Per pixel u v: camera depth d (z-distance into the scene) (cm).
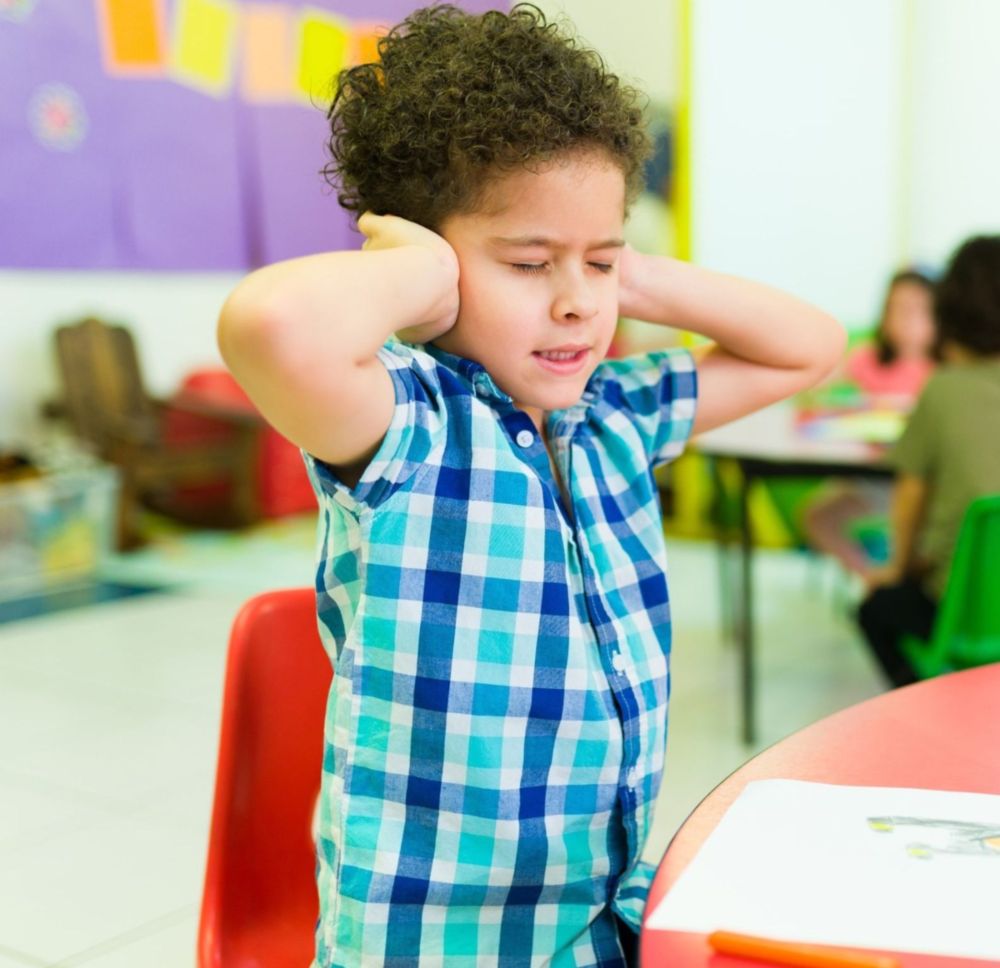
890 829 67
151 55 486
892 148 477
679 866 64
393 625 82
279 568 459
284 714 106
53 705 304
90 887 205
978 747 81
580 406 96
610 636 88
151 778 253
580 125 81
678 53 449
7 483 431
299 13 517
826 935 56
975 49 459
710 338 106
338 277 74
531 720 84
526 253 83
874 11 471
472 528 83
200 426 518
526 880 84
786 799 72
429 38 88
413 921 82
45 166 461
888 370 427
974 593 217
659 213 459
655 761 91
